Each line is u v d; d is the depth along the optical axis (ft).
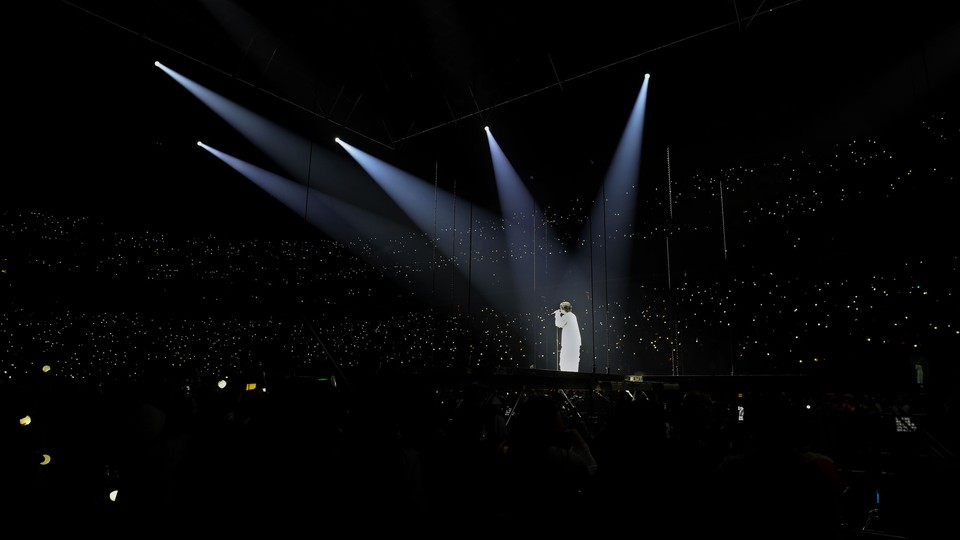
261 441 7.79
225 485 8.09
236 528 7.65
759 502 5.89
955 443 10.13
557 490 7.25
